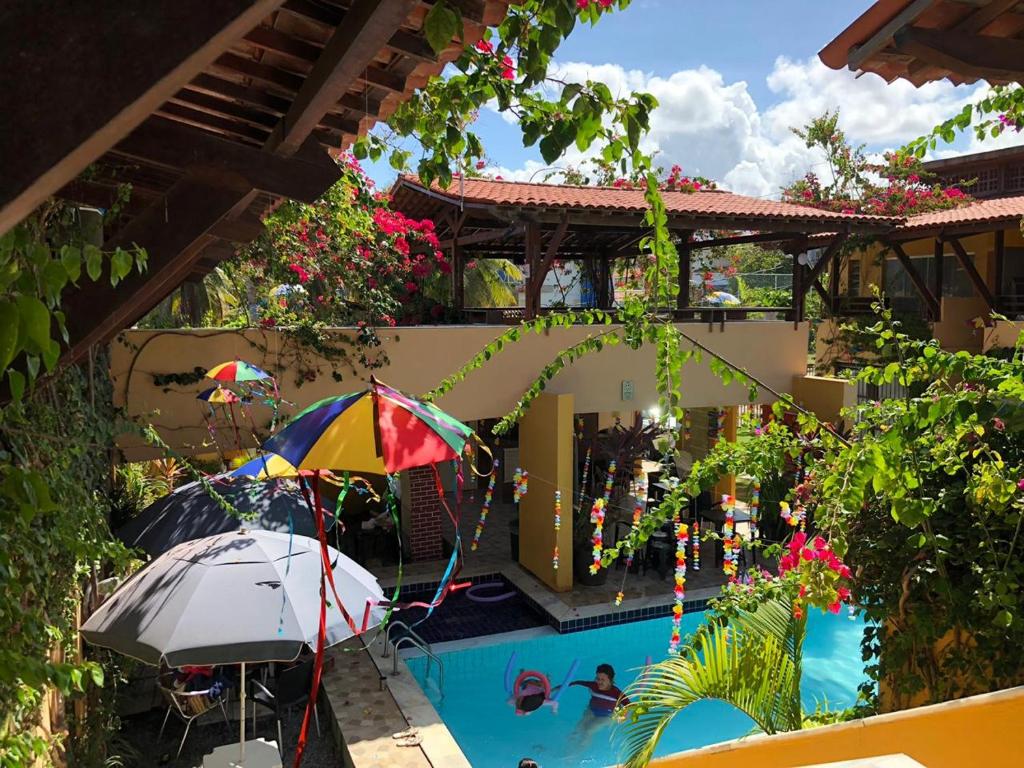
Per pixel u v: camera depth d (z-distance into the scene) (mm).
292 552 6121
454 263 14016
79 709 5891
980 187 20875
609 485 10727
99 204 5035
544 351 11977
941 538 4230
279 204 5664
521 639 10523
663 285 4188
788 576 3861
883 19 2824
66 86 934
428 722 7645
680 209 11922
